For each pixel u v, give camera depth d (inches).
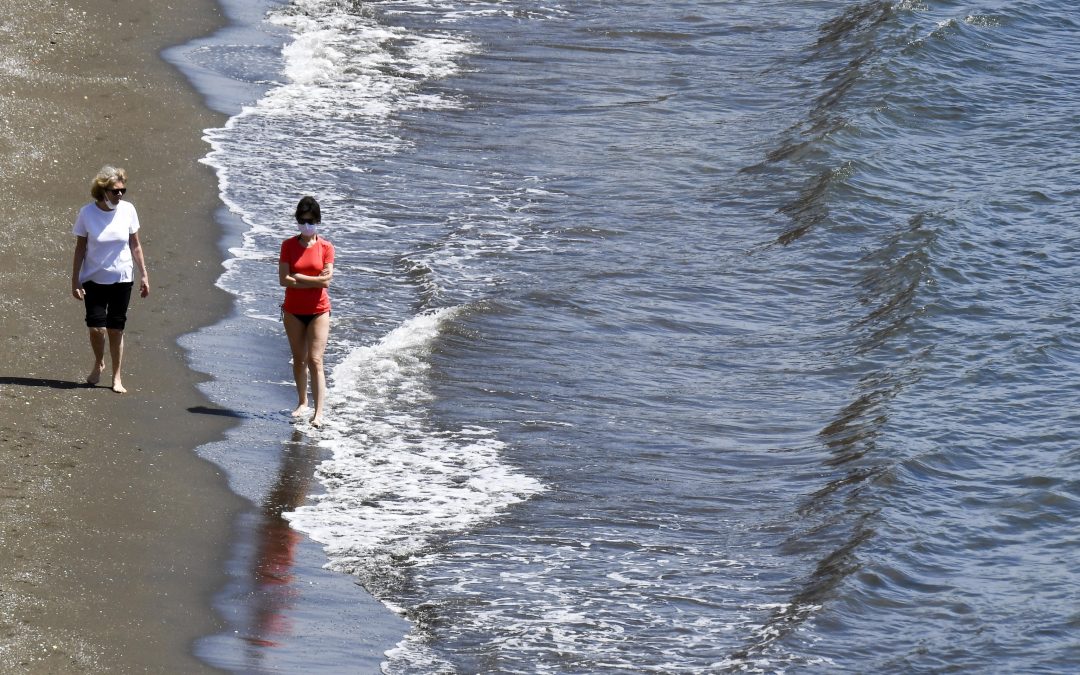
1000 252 2930.6
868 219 3097.9
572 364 2372.0
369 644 1529.3
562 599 1658.5
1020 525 1900.8
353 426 2089.1
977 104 3848.4
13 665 1371.8
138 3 4045.3
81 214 1988.2
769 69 4101.9
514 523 1845.5
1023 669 1555.1
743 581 1722.4
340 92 3703.3
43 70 3417.8
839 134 3518.7
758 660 1534.2
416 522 1828.2
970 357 2469.2
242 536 1734.7
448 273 2684.5
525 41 4281.5
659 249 2908.5
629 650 1551.4
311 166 3169.3
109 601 1531.7
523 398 2235.5
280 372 2219.5
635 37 4365.2
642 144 3506.4
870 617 1648.6
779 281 2795.3
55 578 1556.3
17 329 2165.4
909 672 1537.9
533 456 2047.2
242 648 1485.0
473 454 2037.4
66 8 3848.4
